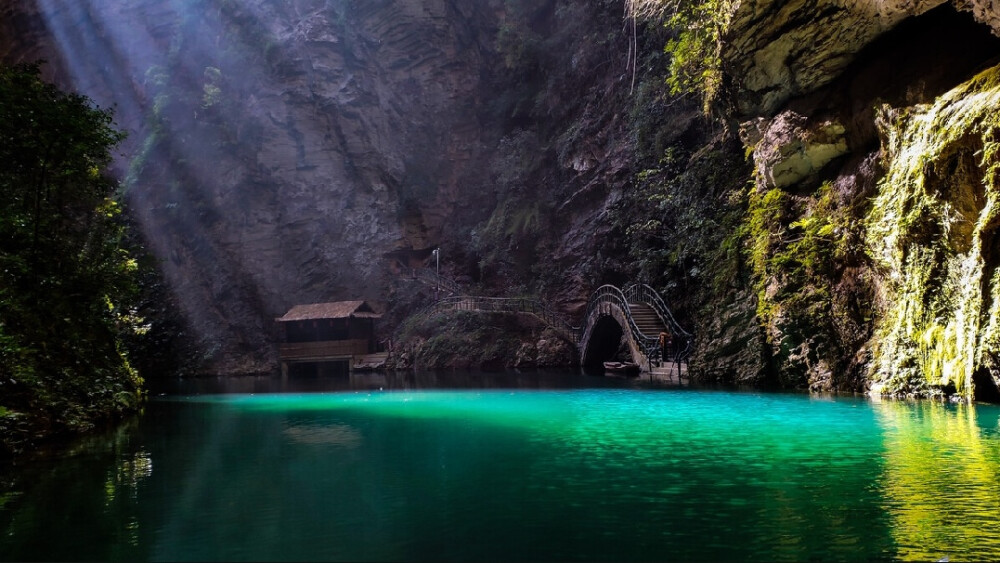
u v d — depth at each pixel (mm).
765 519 4164
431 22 43719
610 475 5570
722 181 19984
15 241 10297
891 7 10961
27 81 10195
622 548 3664
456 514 4445
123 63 46500
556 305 32094
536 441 7625
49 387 9320
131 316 17953
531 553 3615
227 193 42469
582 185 32281
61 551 3877
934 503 4441
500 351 32188
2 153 10250
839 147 13422
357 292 41344
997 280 8672
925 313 10305
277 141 42500
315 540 3949
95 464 6789
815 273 13672
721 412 10031
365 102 43281
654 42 26094
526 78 39656
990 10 9227
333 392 18328
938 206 9836
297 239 42250
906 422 8172
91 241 12773
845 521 4082
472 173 42688
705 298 18844
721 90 16172
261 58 43031
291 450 7445
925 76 10945
